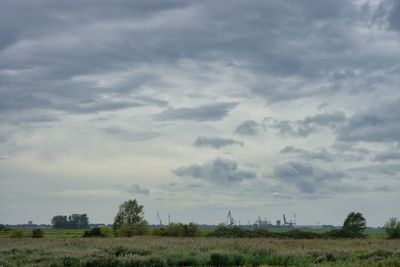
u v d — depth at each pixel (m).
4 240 56.81
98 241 54.38
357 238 68.69
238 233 74.25
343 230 75.56
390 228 70.06
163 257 36.97
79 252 38.59
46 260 35.28
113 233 80.31
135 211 83.75
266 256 38.00
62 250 41.03
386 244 50.88
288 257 38.12
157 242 51.69
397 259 34.31
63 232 116.69
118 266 33.94
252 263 36.69
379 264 32.62
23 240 56.50
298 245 48.31
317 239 65.88
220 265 36.19
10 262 34.56
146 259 34.97
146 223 82.88
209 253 38.31
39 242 52.28
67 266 33.75
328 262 35.41
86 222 177.75
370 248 44.25
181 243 50.00
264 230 75.44
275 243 51.22
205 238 62.47
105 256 35.94
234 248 44.31
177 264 36.16
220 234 74.81
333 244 51.06
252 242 51.44
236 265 36.25
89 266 33.75
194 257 37.09
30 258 36.41
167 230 76.31
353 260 36.41
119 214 83.44
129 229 78.44
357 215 77.56
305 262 36.06
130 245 46.59
